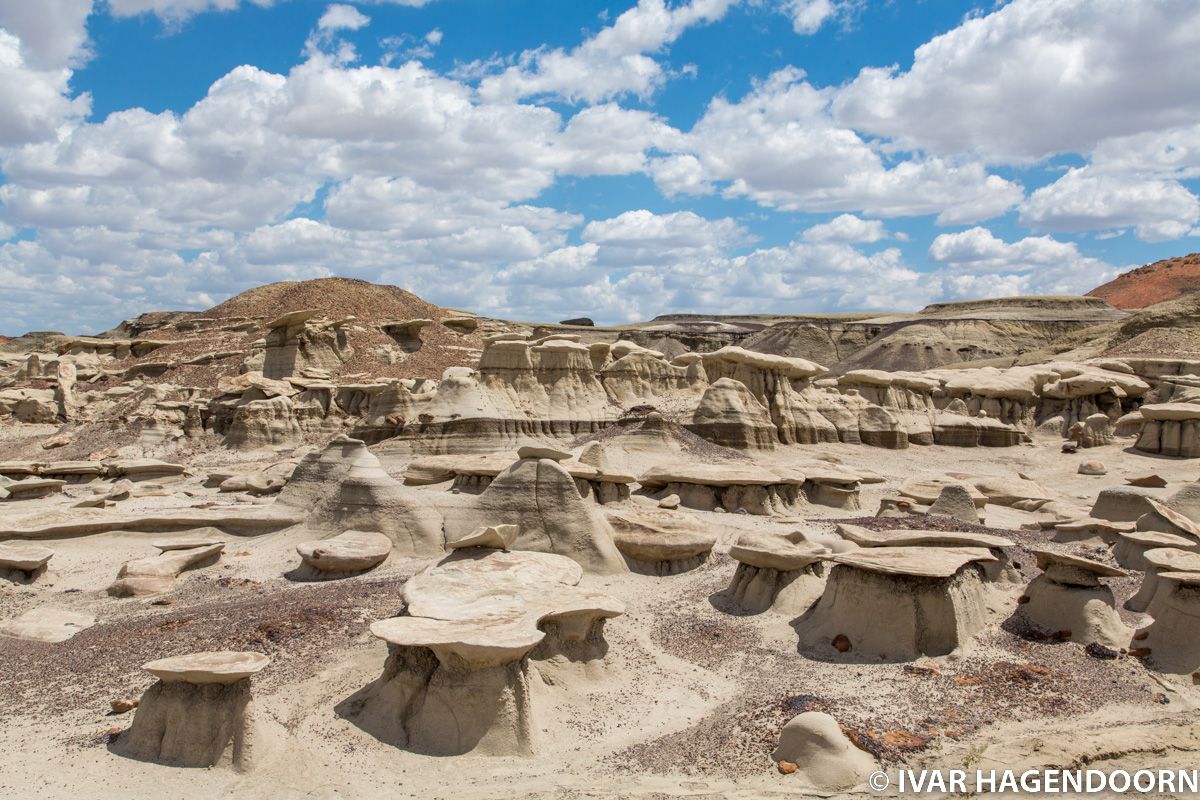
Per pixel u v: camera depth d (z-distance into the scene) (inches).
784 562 1002.7
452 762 663.8
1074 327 5866.1
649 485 1553.9
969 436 2458.2
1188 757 655.8
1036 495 1619.1
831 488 1581.0
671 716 753.6
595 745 701.9
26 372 2938.0
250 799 601.3
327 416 2386.8
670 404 2240.4
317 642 860.6
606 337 6820.9
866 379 2514.8
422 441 1883.6
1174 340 3267.7
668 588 1100.5
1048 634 887.1
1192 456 2160.4
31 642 914.7
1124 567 1147.9
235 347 3038.9
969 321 5895.7
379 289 3794.3
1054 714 730.2
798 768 632.4
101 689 776.9
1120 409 2684.5
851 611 882.8
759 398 2244.1
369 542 1164.5
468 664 696.4
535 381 2087.8
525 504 1175.0
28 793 592.1
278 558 1214.9
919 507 1481.3
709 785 621.6
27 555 1132.5
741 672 844.6
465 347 3344.0
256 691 766.5
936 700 742.5
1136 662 840.9
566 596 838.5
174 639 876.0
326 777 633.6
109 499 1651.1
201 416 2375.7
